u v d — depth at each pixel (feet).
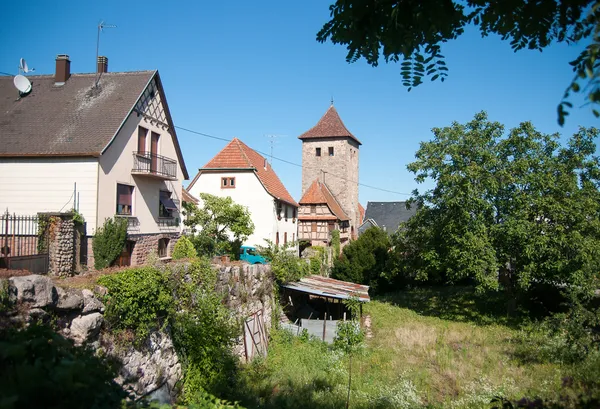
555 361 43.65
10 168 50.47
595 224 62.23
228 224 69.87
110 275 27.50
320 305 80.59
